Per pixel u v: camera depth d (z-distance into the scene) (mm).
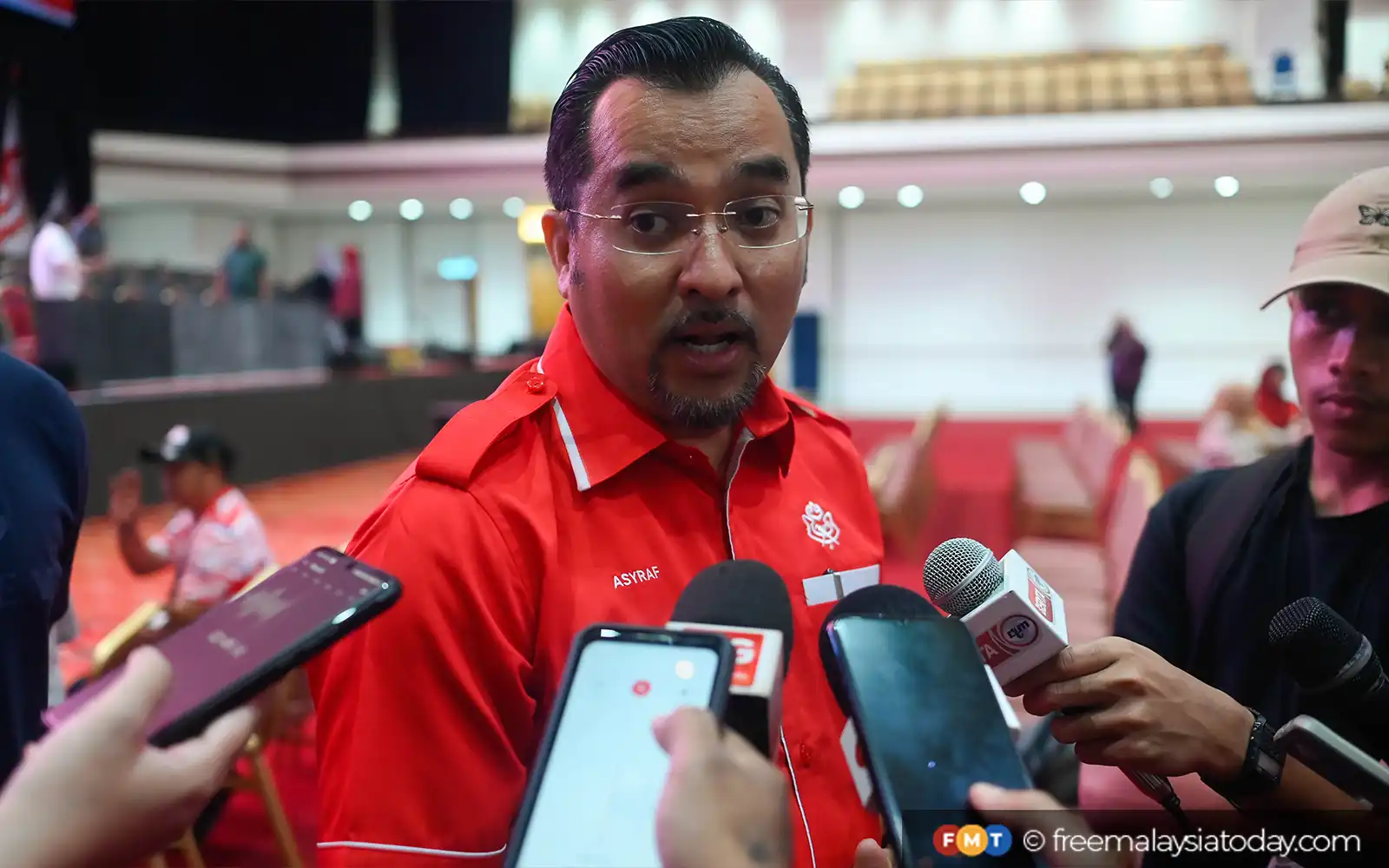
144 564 2969
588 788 465
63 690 1246
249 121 11180
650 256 738
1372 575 802
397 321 13250
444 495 771
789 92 809
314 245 13234
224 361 7480
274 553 5113
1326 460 843
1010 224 11719
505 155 10867
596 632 512
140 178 10578
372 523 807
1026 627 600
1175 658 923
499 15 10883
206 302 7496
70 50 9297
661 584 812
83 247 7520
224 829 2281
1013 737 486
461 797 715
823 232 12156
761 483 914
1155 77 9281
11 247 8633
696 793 416
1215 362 11188
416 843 702
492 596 757
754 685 483
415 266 13234
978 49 10156
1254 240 10992
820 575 895
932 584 659
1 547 957
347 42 11047
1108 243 11445
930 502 4781
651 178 717
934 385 12062
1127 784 679
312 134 11250
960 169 9875
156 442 6082
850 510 1014
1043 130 9516
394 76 11656
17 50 8812
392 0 11055
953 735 482
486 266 13148
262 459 7059
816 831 804
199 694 497
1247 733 621
